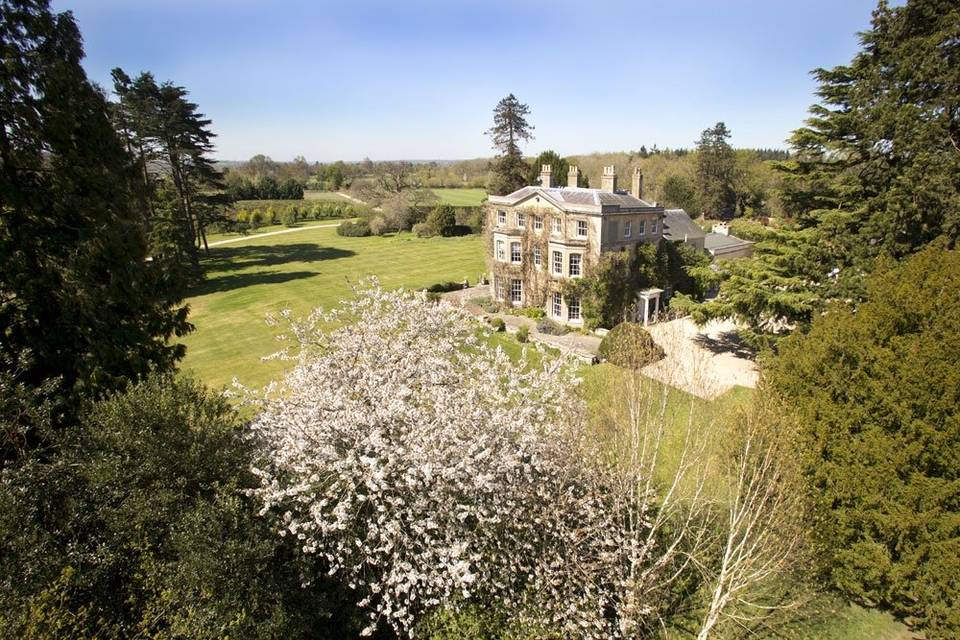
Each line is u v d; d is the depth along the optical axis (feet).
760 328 75.92
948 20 57.98
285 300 121.08
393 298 43.42
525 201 106.32
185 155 153.58
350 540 29.22
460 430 31.17
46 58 40.45
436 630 29.09
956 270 33.55
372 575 30.17
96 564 24.89
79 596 24.44
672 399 57.47
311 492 29.48
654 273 104.88
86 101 42.70
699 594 36.11
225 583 23.76
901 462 31.73
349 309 47.44
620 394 49.96
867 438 33.53
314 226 255.09
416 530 28.12
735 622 34.22
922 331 33.55
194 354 87.56
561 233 101.40
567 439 36.24
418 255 174.91
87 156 42.96
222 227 178.29
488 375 35.83
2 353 33.01
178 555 24.84
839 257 67.15
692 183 241.96
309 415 31.07
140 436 26.48
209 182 162.91
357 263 163.12
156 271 47.80
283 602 26.45
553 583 30.48
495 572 31.12
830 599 36.94
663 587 34.99
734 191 240.53
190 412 28.81
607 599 32.99
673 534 38.29
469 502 31.14
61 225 41.60
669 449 47.98
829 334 36.88
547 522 31.58
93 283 41.39
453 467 29.19
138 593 25.20
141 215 50.26
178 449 27.04
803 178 72.84
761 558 33.83
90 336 41.04
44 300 39.86
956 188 58.29
